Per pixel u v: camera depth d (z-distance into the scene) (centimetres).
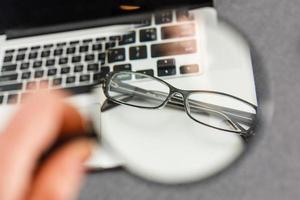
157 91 40
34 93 23
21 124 21
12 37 46
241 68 40
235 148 37
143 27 43
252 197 35
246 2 43
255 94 38
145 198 36
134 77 41
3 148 20
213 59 40
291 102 38
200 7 43
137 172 37
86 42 44
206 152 37
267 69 39
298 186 35
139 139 38
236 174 36
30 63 44
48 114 22
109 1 43
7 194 19
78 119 24
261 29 41
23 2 44
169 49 42
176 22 43
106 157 37
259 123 37
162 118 39
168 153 37
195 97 39
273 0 42
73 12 44
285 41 40
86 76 42
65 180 20
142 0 43
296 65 39
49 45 45
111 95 41
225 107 38
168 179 36
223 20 42
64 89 42
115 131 38
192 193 36
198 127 38
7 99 42
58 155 22
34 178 20
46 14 45
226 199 35
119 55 43
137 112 39
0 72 44
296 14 41
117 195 37
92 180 37
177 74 41
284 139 36
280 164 36
